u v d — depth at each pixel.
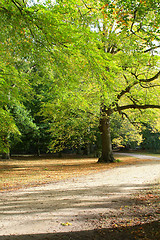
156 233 3.73
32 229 4.27
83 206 5.82
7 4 5.92
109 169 15.27
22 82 12.95
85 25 7.82
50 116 20.23
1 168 17.69
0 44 9.01
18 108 24.89
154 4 6.48
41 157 32.97
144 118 21.70
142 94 18.27
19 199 6.95
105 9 7.27
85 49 6.48
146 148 46.00
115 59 13.45
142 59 12.48
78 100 11.50
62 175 13.03
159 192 7.12
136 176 11.41
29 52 7.50
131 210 5.29
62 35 6.12
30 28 6.38
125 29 7.91
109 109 19.88
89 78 8.23
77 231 4.12
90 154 38.19
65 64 6.91
